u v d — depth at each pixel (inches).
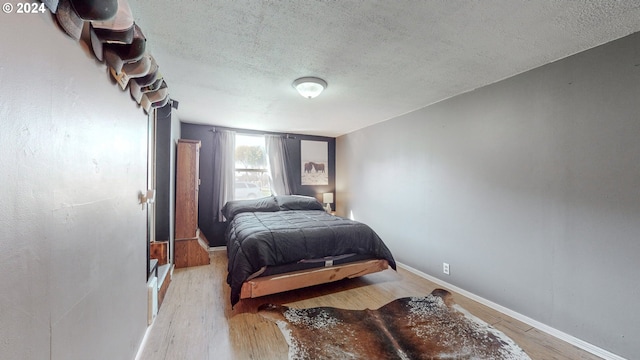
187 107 129.3
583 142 72.5
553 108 78.9
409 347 71.3
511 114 89.7
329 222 123.7
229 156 173.9
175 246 134.4
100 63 43.3
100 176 43.8
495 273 93.8
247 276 90.4
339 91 105.3
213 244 170.7
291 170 194.5
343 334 77.2
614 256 66.9
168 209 115.6
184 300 97.3
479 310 92.4
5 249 23.2
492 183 95.3
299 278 98.5
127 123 58.3
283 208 164.2
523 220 85.9
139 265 68.4
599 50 69.7
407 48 71.9
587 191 71.7
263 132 188.2
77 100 36.0
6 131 23.2
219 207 169.6
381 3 53.6
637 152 63.6
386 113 138.3
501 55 75.5
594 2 53.0
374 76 90.6
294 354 67.9
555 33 64.2
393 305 95.7
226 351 68.8
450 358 67.0
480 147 99.7
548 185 79.8
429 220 122.0
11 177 24.0
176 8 55.2
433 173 120.0
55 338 31.1
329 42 69.0
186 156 137.3
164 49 72.5
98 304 43.1
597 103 70.0
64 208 33.1
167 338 73.8
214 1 53.1
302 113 139.7
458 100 108.3
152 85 68.7
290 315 87.7
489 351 69.9
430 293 106.3
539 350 70.7
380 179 157.2
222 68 84.6
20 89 25.0
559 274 77.0
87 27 38.2
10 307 23.8
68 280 34.1
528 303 84.1
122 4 36.0
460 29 62.8
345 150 197.5
